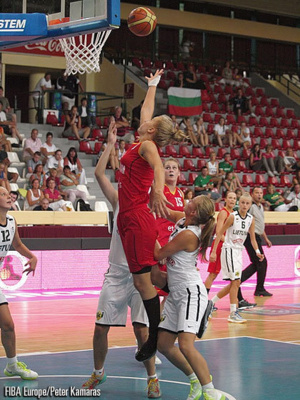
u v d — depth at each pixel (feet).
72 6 29.60
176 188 28.37
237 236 37.81
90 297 47.67
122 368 25.68
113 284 22.45
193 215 20.62
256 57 120.67
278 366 26.18
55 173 62.44
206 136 89.40
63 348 29.60
